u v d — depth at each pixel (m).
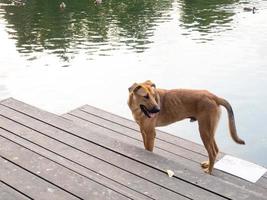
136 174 3.91
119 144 4.44
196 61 13.17
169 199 3.55
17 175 3.81
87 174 3.84
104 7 20.70
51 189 3.61
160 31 16.61
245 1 21.59
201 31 16.53
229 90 10.94
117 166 4.04
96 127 6.04
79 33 16.41
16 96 10.48
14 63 13.05
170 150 5.46
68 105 9.98
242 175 4.88
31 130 4.70
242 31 16.34
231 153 7.64
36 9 20.12
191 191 3.67
